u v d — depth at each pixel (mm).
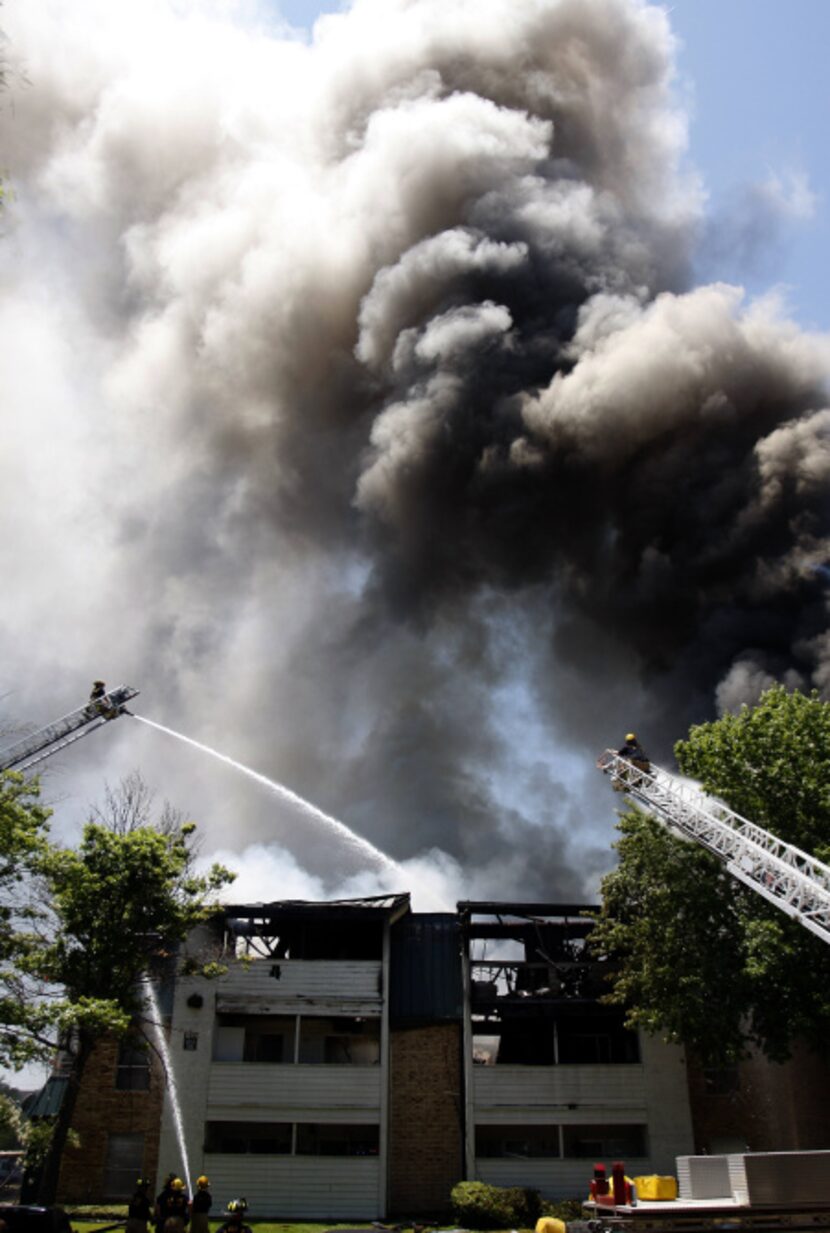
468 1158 27203
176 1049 28188
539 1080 28156
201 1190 17375
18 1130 21188
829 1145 27234
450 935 31469
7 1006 19250
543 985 30906
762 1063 28406
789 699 25828
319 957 30719
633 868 26344
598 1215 14031
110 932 22875
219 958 29297
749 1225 13539
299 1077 28016
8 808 20281
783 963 22328
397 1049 29156
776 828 23578
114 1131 27531
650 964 25062
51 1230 18172
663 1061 28266
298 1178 26859
